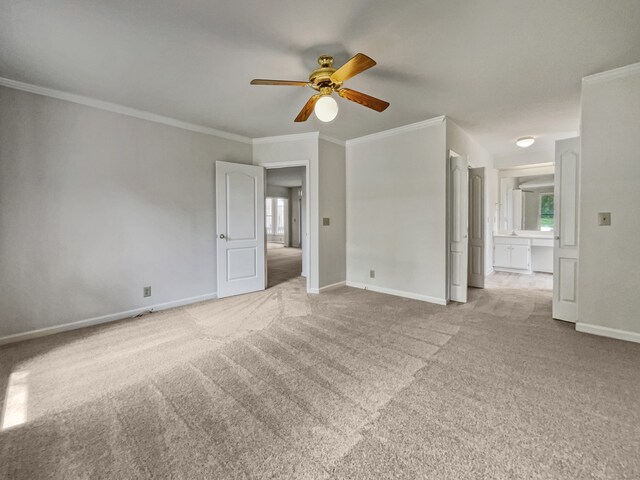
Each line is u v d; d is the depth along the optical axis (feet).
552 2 5.45
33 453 4.46
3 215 8.34
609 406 5.42
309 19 5.88
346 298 13.05
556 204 10.13
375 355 7.55
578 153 9.70
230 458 4.34
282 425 5.02
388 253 13.79
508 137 14.65
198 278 12.62
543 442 4.58
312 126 12.76
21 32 6.23
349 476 4.03
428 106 10.56
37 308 8.87
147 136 10.98
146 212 11.03
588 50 7.12
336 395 5.86
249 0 5.32
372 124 12.56
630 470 4.06
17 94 8.46
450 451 4.43
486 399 5.68
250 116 11.38
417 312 11.04
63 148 9.22
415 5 5.50
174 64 7.56
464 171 11.91
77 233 9.54
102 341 8.53
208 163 12.87
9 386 6.25
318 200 13.91
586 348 7.84
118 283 10.41
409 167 12.80
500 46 6.90
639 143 7.92
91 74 8.07
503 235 19.03
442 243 11.93
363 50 6.99
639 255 8.05
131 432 4.89
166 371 6.82
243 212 13.80
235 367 6.98
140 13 5.66
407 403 5.59
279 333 9.05
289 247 36.22
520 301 12.49
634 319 8.20
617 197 8.27
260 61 7.44
